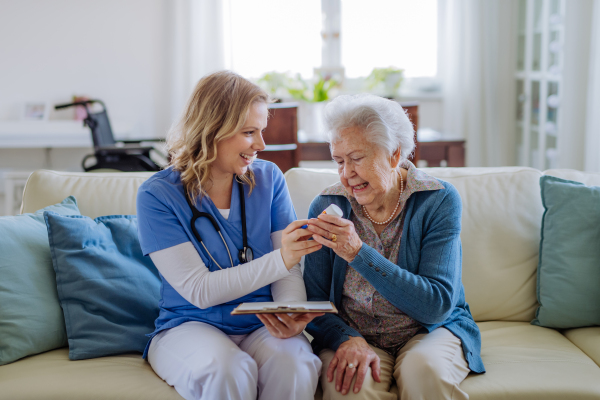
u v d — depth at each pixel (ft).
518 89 15.25
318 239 4.40
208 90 4.70
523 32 14.67
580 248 5.26
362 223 4.90
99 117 13.16
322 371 4.57
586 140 10.84
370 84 15.97
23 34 15.34
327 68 12.56
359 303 4.85
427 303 4.44
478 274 5.61
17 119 15.65
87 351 4.86
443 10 16.24
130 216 5.69
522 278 5.62
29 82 15.56
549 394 4.26
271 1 16.21
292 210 5.31
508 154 15.78
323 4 16.31
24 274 4.96
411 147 4.81
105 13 15.44
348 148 4.50
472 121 15.66
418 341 4.56
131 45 15.64
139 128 15.99
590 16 10.71
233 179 5.03
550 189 5.53
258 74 16.48
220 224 4.87
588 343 5.00
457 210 4.79
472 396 4.25
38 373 4.53
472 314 5.62
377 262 4.45
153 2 15.48
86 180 6.08
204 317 4.75
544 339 5.11
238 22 16.21
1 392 4.27
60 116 15.70
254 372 4.27
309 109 12.08
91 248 5.13
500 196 5.84
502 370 4.57
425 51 16.49
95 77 15.70
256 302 4.41
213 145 4.68
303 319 4.56
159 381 4.53
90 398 4.26
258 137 4.77
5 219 5.18
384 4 16.34
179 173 4.94
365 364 4.31
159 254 4.68
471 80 15.49
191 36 15.52
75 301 5.02
